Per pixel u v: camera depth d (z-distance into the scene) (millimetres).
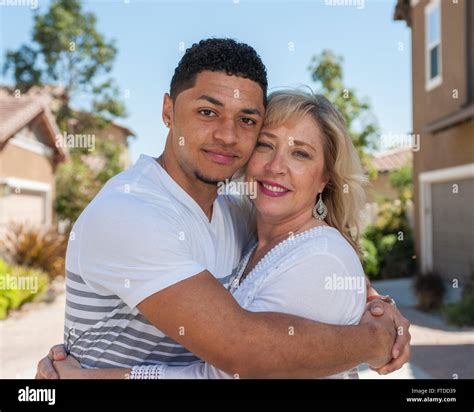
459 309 7168
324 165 2037
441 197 10047
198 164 1838
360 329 1778
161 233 1643
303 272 1763
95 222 1723
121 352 1862
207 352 1588
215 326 1564
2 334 7113
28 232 11094
